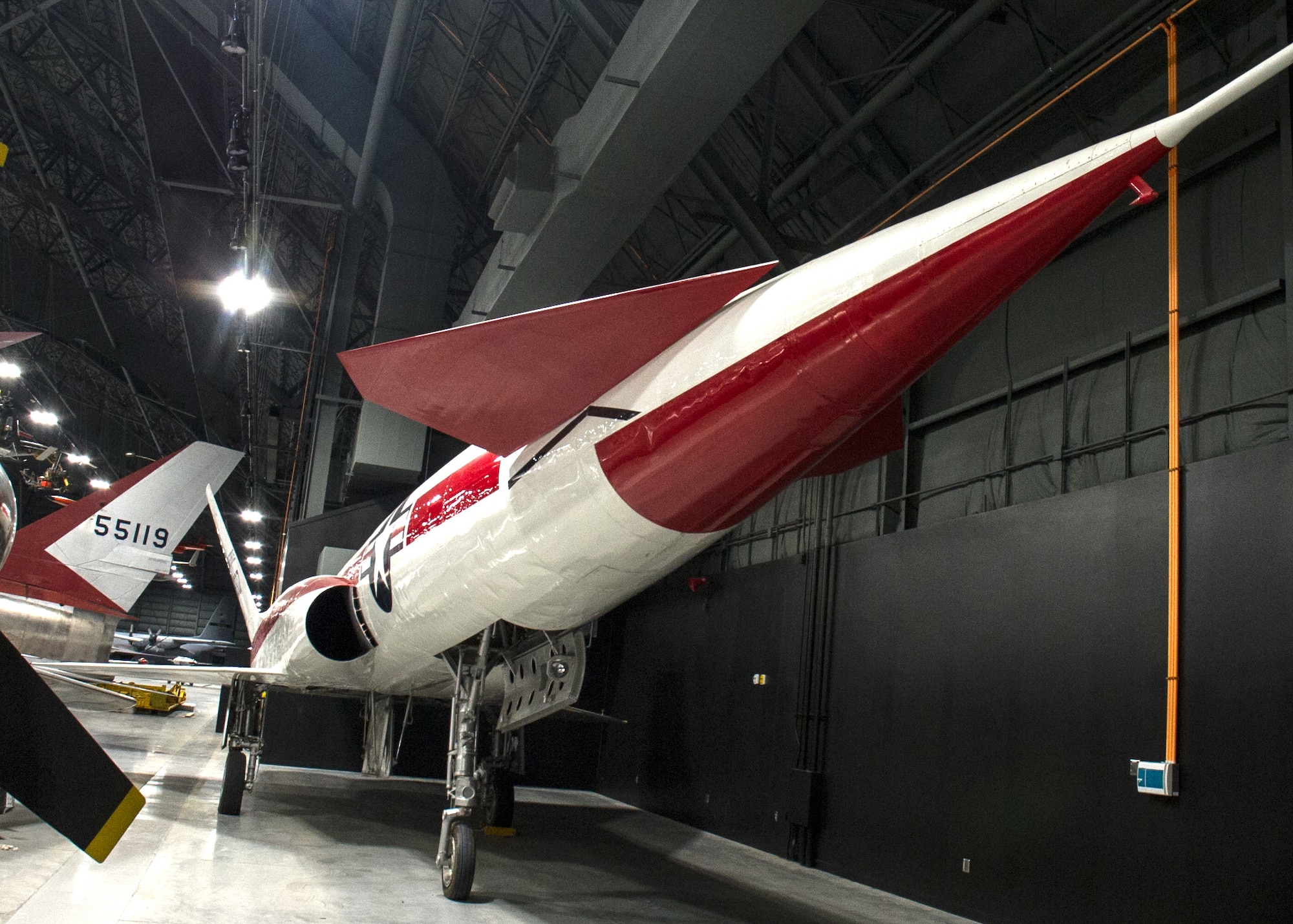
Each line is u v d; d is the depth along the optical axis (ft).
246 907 16.48
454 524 19.71
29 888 16.42
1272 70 9.28
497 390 15.88
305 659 25.82
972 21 23.80
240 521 144.25
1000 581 22.48
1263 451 16.78
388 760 27.37
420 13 38.29
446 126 45.78
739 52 22.03
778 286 14.06
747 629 33.14
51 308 89.81
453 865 18.53
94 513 39.01
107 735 47.57
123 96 62.85
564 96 37.96
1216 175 21.63
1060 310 25.76
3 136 77.10
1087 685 19.61
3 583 37.04
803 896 22.57
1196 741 17.03
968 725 22.57
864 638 26.91
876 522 30.45
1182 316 21.77
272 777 37.76
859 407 13.25
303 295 75.46
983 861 21.31
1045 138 26.30
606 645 45.57
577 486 15.71
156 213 69.56
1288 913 14.93
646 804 38.70
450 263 45.27
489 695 26.68
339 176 53.16
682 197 32.04
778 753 29.91
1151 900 17.30
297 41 44.11
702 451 14.08
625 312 14.55
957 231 12.05
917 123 29.09
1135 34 22.34
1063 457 23.54
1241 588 16.74
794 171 32.19
